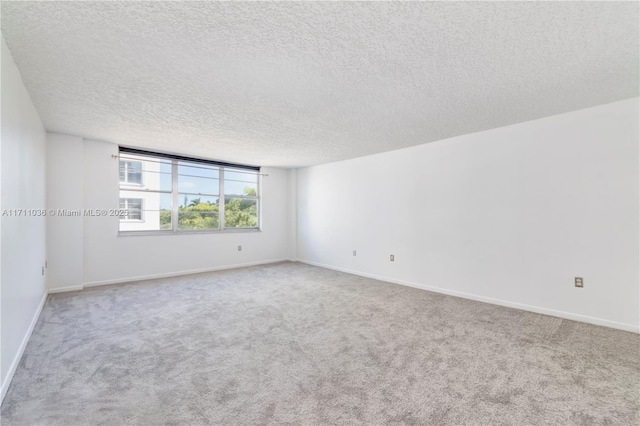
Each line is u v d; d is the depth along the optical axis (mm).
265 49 1886
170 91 2527
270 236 6512
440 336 2650
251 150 4820
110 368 2098
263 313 3258
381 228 4930
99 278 4398
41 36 1751
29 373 2021
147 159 4914
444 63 2055
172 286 4402
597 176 2904
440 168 4141
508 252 3488
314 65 2084
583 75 2248
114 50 1906
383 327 2861
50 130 3752
